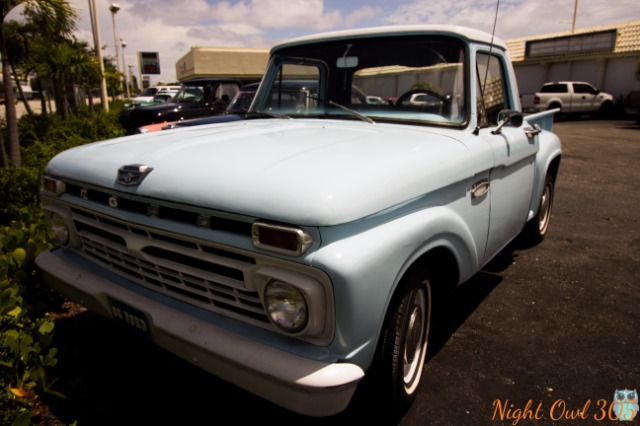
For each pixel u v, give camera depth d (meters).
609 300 3.56
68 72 12.24
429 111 2.79
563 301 3.54
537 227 4.52
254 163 1.93
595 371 2.71
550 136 4.36
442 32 2.79
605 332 3.12
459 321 3.26
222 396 2.54
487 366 2.75
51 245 3.45
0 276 2.97
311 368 1.67
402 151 2.14
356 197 1.72
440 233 2.15
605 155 10.70
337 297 1.64
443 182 2.17
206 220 1.85
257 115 3.45
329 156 1.99
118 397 2.52
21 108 25.73
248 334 1.83
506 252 4.54
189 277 1.99
